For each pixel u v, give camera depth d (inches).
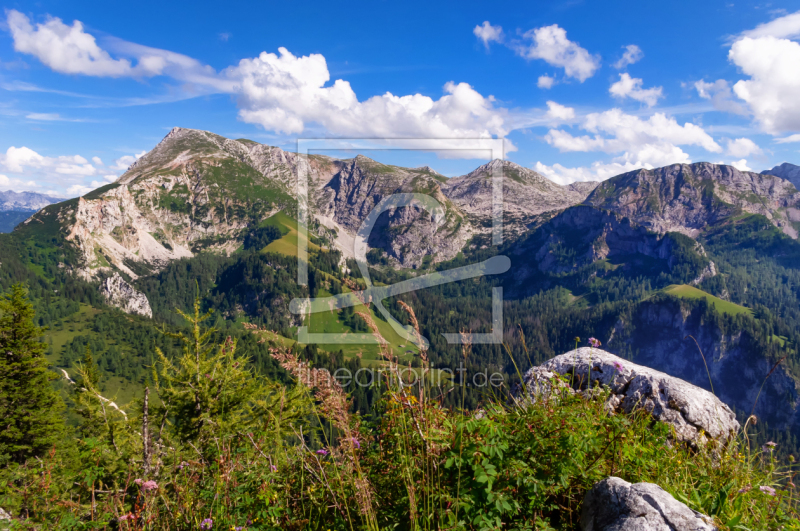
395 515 119.0
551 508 119.7
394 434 128.6
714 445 159.8
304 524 127.3
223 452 156.3
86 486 167.6
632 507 104.4
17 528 149.6
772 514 117.6
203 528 122.8
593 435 128.6
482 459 118.4
